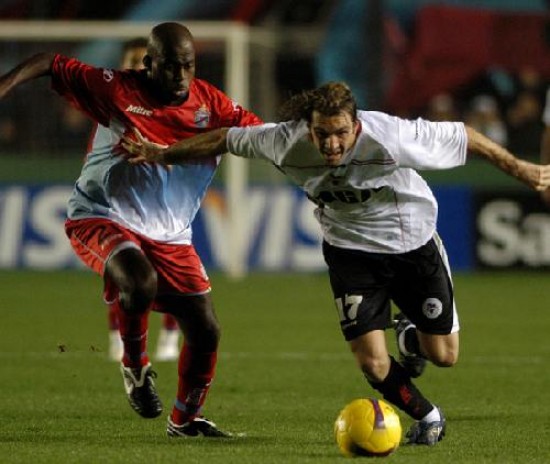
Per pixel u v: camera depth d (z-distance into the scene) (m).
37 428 28.69
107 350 45.66
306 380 38.22
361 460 23.48
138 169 27.22
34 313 57.16
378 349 25.59
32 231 75.06
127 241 26.33
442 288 26.17
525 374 39.53
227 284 70.44
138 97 27.02
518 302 62.53
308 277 75.06
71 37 70.88
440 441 26.56
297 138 23.95
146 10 89.94
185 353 27.09
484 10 88.62
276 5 89.56
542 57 88.06
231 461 23.42
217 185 75.44
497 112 85.81
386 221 25.59
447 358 26.78
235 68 73.38
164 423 29.66
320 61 86.06
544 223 75.69
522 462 23.78
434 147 24.22
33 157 75.56
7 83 26.36
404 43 88.38
